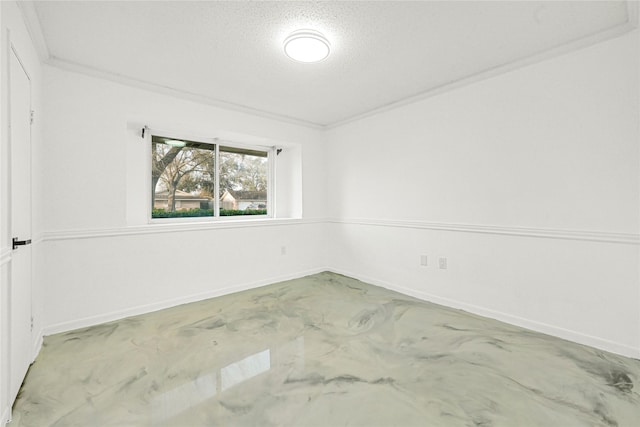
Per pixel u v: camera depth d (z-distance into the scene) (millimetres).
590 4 1731
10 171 1480
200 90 2963
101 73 2529
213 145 3715
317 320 2619
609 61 2018
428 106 3084
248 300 3156
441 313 2766
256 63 2412
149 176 3189
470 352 2043
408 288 3328
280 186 4289
